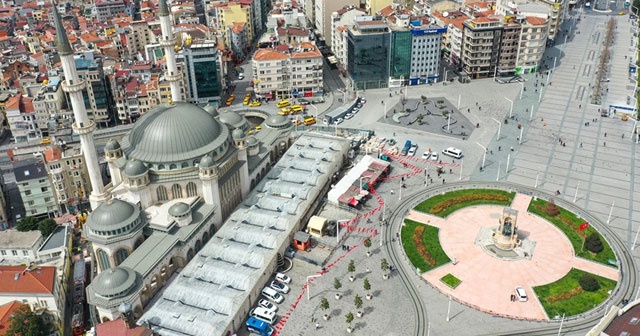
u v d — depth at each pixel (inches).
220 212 6520.7
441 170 7839.6
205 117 6520.7
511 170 7864.2
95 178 6156.5
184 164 6166.3
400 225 6648.6
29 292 5152.6
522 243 6264.8
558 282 5634.8
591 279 5487.2
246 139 7081.7
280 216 6417.3
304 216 6673.2
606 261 5915.4
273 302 5452.8
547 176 7682.1
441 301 5413.4
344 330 5068.9
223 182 6515.8
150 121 6294.3
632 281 5615.2
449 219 6747.1
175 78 7450.8
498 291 5541.3
